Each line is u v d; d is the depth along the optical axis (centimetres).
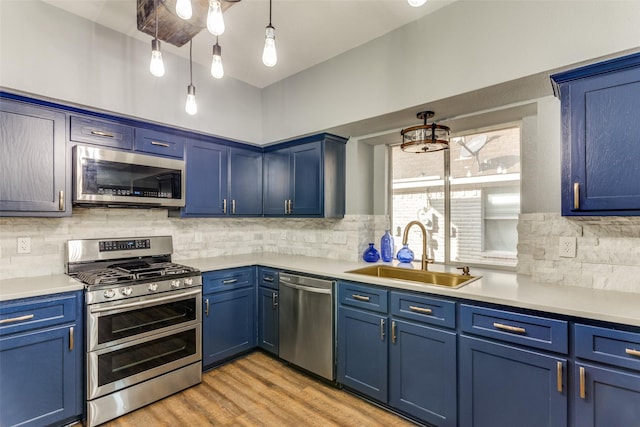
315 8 215
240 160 330
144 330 221
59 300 191
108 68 246
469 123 257
